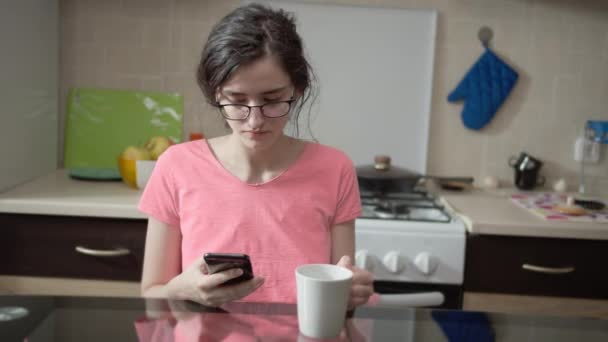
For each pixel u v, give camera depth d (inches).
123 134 90.8
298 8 89.6
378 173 79.1
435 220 70.4
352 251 47.1
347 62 90.7
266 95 38.4
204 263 36.5
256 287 34.8
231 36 37.5
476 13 90.4
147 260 45.4
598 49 91.4
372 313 32.7
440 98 92.3
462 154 93.7
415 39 90.4
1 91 70.8
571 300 70.1
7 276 70.3
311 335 29.1
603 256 69.5
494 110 91.5
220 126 91.7
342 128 92.0
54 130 88.7
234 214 44.3
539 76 92.0
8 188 74.1
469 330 30.7
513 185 94.4
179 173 45.1
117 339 27.6
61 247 69.9
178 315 30.9
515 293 69.9
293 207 44.6
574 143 93.7
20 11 75.2
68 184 78.8
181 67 90.3
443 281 68.8
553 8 90.5
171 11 89.0
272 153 45.4
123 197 72.6
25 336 27.6
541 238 69.3
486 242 69.2
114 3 88.4
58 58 89.0
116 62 89.8
